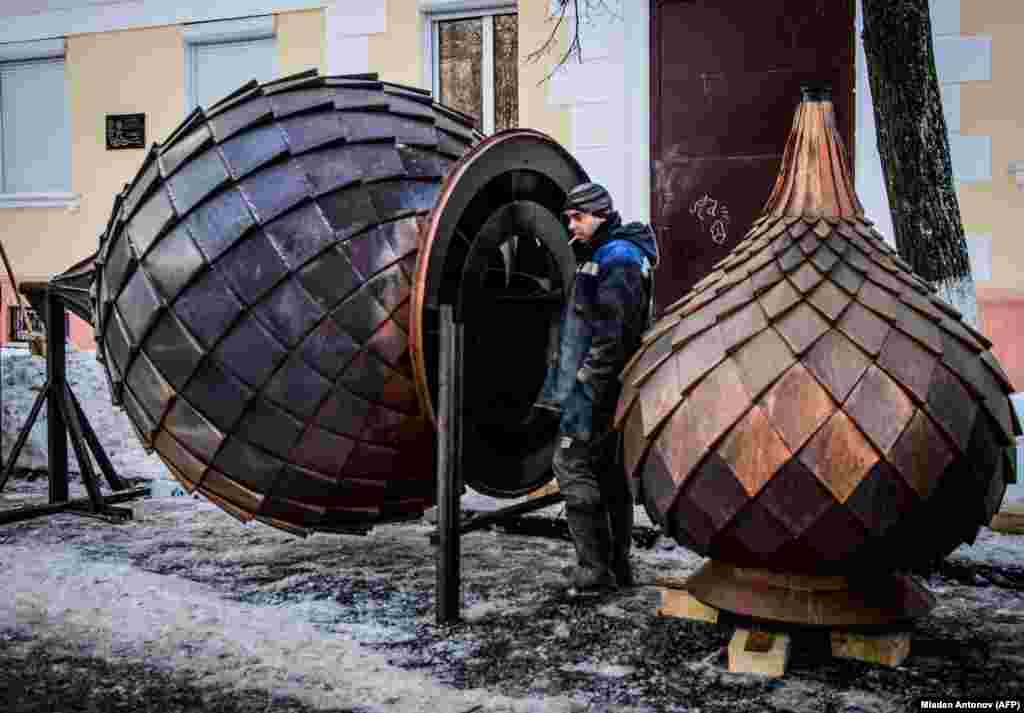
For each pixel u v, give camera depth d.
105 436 8.16
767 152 9.09
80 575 5.23
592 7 9.52
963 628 4.36
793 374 3.70
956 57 8.34
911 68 6.54
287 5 11.20
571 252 5.53
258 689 3.77
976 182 8.38
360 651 4.13
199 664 4.02
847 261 3.95
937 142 6.60
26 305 12.41
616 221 4.93
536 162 5.18
